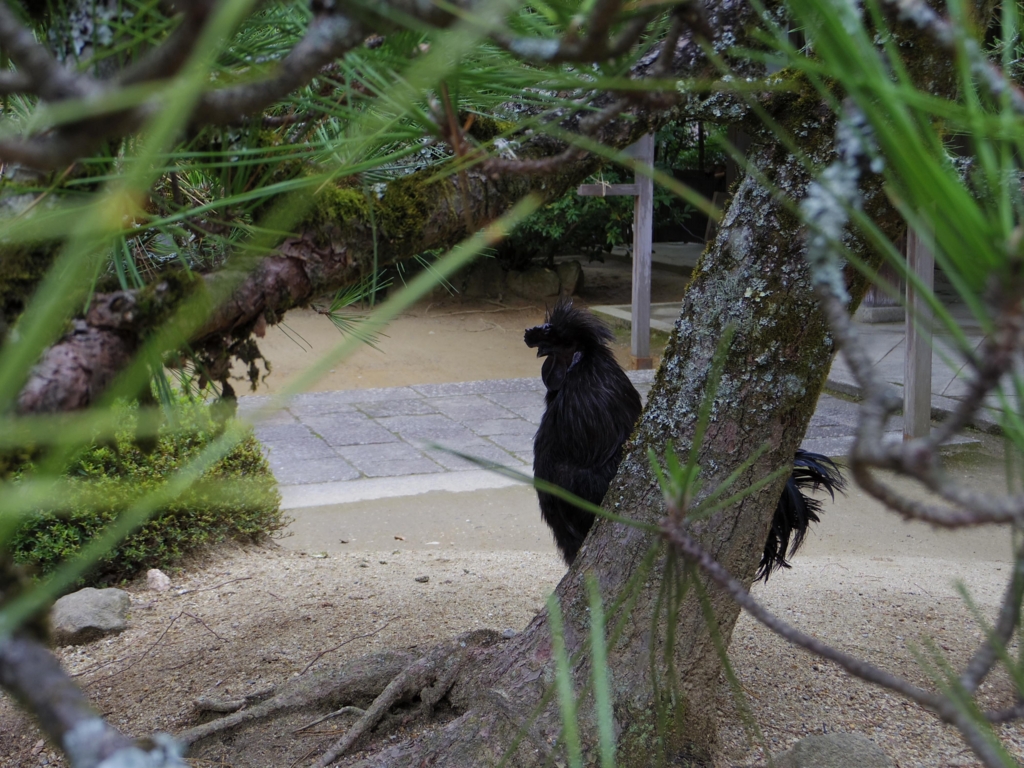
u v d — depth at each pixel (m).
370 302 1.84
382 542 5.48
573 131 1.61
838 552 5.29
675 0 0.72
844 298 0.58
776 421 2.11
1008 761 0.70
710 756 2.39
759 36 0.65
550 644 2.35
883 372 8.93
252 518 4.87
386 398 8.77
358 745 2.65
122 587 4.23
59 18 0.97
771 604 4.04
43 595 0.56
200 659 3.37
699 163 14.48
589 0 0.74
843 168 0.60
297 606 3.93
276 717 2.81
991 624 3.77
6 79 0.59
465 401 8.68
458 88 0.96
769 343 2.07
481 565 4.68
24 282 1.06
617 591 2.23
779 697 3.07
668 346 2.29
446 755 2.26
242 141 1.29
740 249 2.08
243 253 1.33
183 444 4.18
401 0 0.66
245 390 9.18
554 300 14.27
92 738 0.58
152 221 1.15
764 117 0.71
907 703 3.03
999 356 0.50
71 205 1.02
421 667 2.80
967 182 0.96
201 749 2.68
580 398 3.09
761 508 2.15
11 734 2.87
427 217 1.55
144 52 0.95
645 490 2.23
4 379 0.52
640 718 2.20
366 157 1.43
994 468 6.36
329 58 0.68
